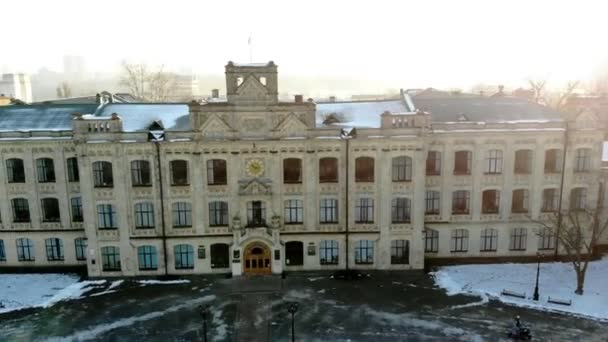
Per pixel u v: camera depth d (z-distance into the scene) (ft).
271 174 185.37
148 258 190.90
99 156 182.50
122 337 148.77
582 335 148.25
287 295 175.01
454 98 214.90
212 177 186.70
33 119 200.23
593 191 198.70
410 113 182.39
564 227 189.67
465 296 173.99
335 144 183.62
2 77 493.77
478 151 193.26
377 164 185.78
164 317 160.66
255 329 152.35
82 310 166.20
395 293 176.45
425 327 152.97
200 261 191.11
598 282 183.62
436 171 196.03
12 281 191.31
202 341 146.10
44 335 150.61
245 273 190.70
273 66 178.40
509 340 145.48
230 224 188.75
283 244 189.98
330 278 188.34
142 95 433.48
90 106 208.03
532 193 197.57
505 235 200.95
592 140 194.49
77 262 200.75
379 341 145.38
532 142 193.67
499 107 207.00
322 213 190.19
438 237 200.64
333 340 145.89
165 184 184.75
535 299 170.30
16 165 194.08
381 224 189.67
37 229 197.36
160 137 183.52
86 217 186.39
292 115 181.16
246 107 180.24
